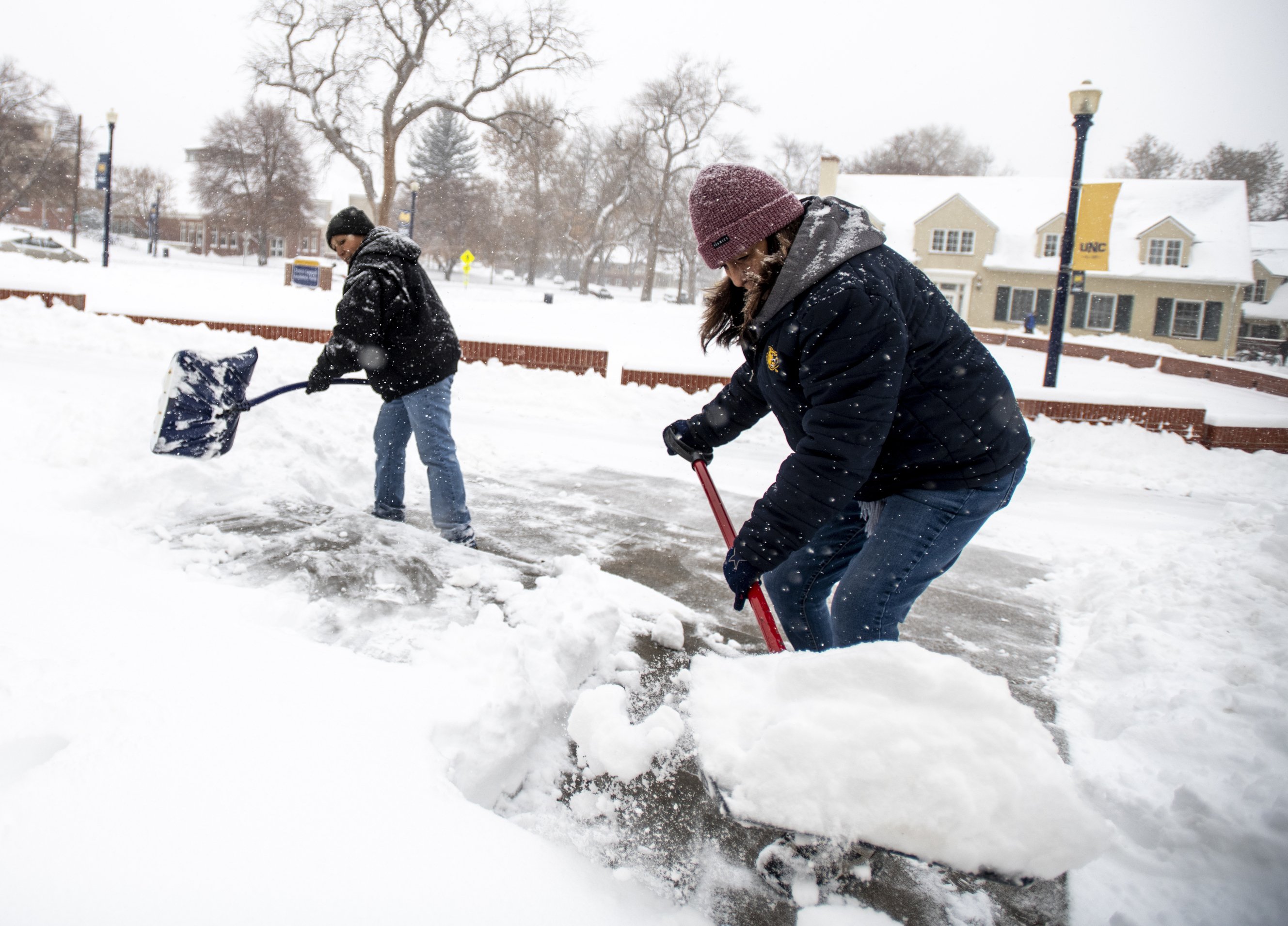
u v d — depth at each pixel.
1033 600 3.99
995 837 1.46
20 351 7.26
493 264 66.50
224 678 1.80
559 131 50.28
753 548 1.92
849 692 1.59
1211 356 36.56
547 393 8.25
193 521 3.13
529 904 1.38
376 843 1.39
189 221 72.56
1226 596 3.52
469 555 3.20
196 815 1.36
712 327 2.37
